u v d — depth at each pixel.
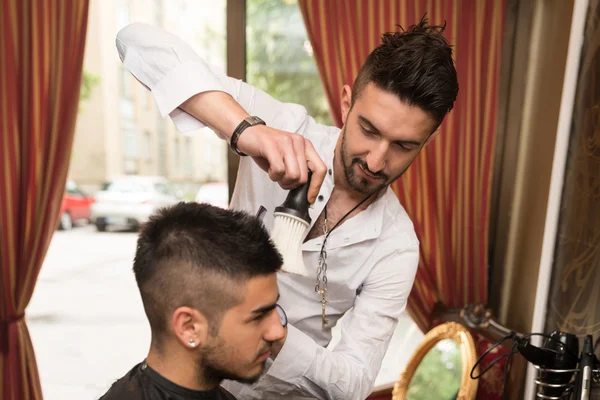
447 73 0.73
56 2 1.53
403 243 0.95
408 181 1.70
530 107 1.67
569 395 0.96
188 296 0.61
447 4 1.61
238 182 1.04
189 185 5.69
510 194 1.77
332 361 0.81
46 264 3.91
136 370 0.73
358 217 0.93
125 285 3.58
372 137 0.77
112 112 5.56
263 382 0.83
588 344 0.92
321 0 1.59
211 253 0.60
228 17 1.70
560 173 1.41
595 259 1.20
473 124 1.68
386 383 1.97
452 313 1.72
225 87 0.94
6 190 1.56
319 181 0.68
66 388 2.34
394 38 0.76
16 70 1.54
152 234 0.64
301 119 0.99
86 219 4.98
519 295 1.69
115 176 5.70
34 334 2.86
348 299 1.00
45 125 1.57
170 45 0.79
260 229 0.65
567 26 1.46
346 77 1.63
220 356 0.65
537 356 0.97
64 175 1.63
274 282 0.66
